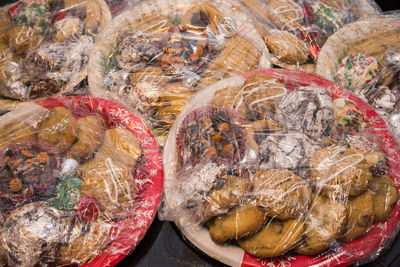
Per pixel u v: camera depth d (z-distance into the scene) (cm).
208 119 54
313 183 50
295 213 49
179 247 55
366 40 64
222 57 62
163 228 56
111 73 61
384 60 62
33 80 61
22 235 48
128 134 55
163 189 53
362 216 49
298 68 64
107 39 63
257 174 51
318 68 62
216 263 54
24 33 63
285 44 64
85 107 57
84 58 63
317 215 49
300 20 68
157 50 61
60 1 67
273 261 49
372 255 52
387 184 51
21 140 54
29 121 55
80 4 67
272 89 56
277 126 53
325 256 50
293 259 50
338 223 48
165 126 60
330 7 68
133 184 53
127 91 60
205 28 65
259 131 53
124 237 50
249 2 68
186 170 52
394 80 62
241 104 56
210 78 61
